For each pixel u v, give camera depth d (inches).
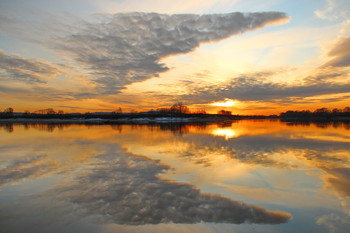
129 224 168.2
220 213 185.9
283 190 237.3
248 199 214.2
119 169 318.7
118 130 1056.8
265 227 164.9
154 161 366.6
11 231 158.7
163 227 164.4
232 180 269.1
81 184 254.1
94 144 557.0
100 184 254.2
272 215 182.9
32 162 361.4
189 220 174.4
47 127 1363.2
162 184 254.7
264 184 255.1
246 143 555.2
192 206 198.4
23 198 214.7
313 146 501.0
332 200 211.5
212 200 211.5
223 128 1184.8
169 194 225.1
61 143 578.6
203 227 164.7
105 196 219.3
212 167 327.6
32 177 280.2
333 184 253.4
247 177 280.2
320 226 165.6
